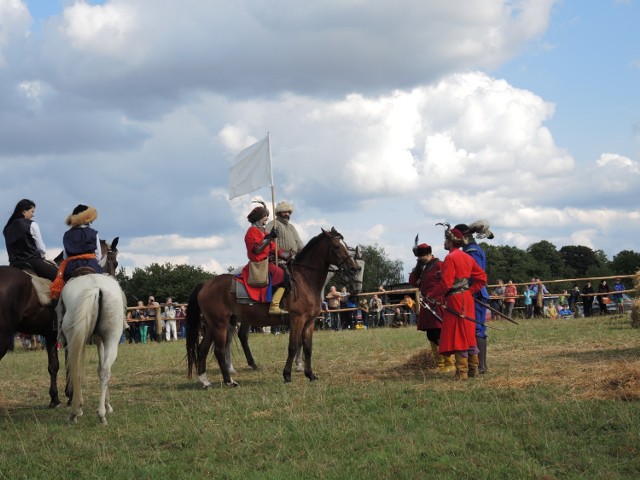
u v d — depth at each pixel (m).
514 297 25.94
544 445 6.26
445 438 6.67
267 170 12.63
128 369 14.48
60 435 7.69
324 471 5.96
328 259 11.16
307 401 8.77
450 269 9.88
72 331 8.00
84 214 9.30
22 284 8.97
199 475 6.06
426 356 11.94
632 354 11.63
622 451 6.00
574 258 96.56
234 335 12.93
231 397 9.66
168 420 8.16
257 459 6.47
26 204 9.53
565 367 10.48
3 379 13.55
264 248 10.76
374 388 9.48
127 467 6.43
